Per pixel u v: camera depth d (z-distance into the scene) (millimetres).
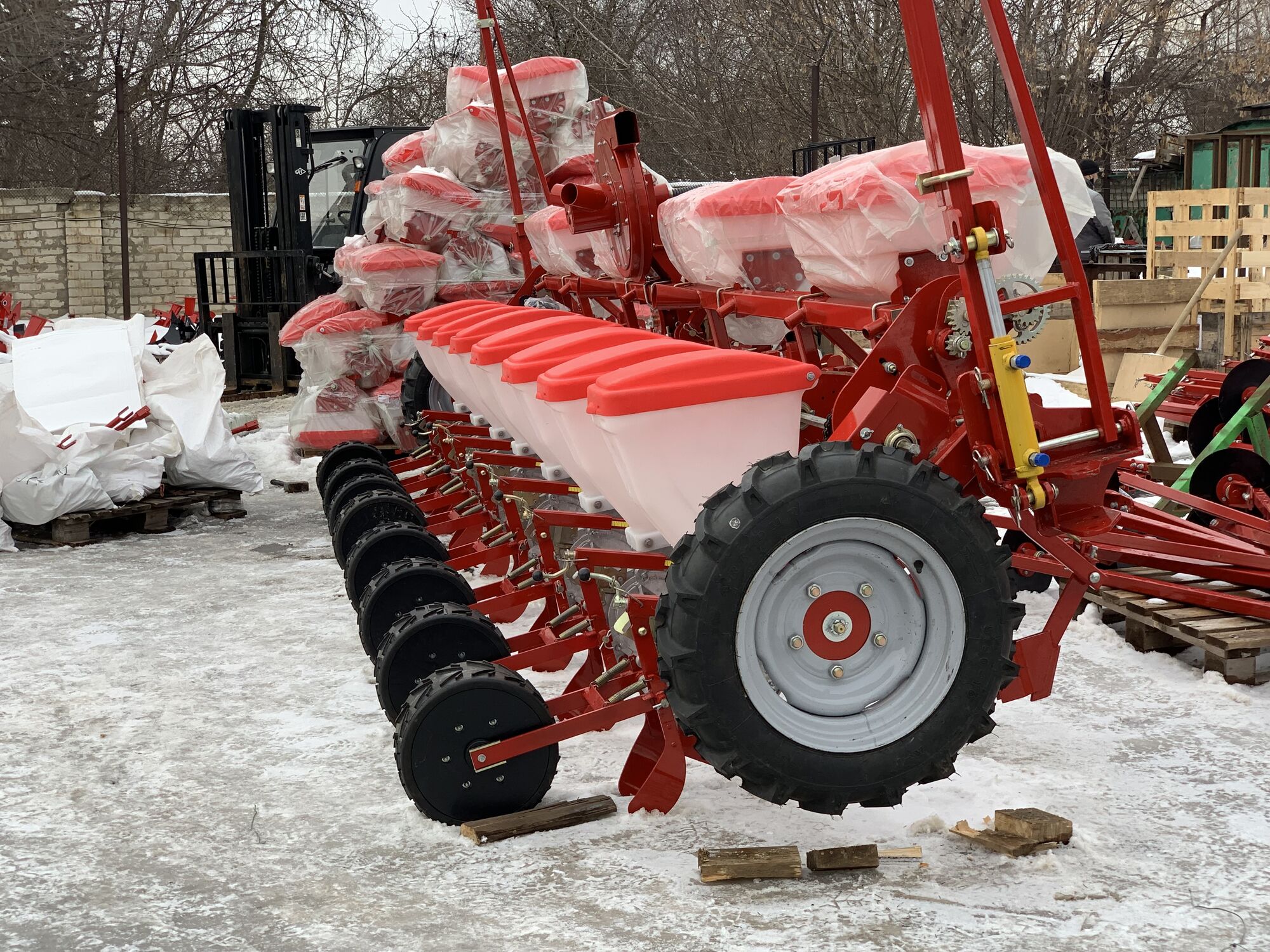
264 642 5082
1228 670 4168
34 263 21812
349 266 8164
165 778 3656
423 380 7875
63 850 3176
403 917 2752
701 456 3146
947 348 3277
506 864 3006
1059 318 11008
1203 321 11234
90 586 6129
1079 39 21219
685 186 11273
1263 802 3264
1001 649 3006
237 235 14195
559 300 6797
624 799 3391
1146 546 4230
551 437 3975
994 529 3033
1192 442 6453
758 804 3330
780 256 4520
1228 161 16812
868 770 2951
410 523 5203
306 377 8148
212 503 7969
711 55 24000
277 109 13336
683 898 2797
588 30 24625
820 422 3867
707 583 2846
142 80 29250
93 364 7609
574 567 3646
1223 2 23234
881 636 3008
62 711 4273
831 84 21859
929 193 3156
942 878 2867
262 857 3096
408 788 3184
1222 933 2592
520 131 7934
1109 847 3006
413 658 3639
